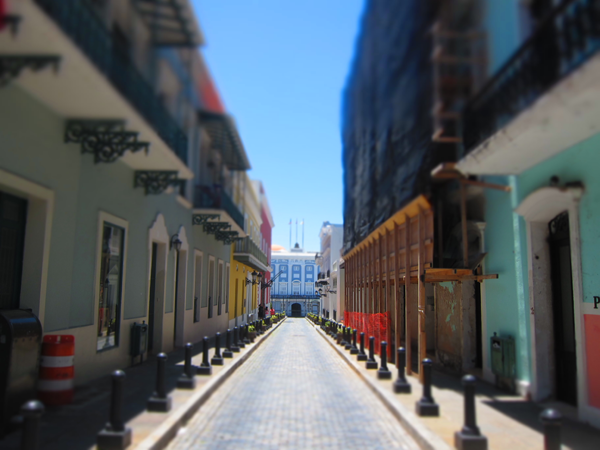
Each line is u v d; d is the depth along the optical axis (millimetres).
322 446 5523
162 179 10680
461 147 8062
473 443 4980
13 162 6238
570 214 6699
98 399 7121
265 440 5723
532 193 7297
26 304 6922
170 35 6527
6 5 4078
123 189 10102
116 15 5984
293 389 9094
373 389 8906
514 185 8297
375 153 12758
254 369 11773
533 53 5270
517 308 8273
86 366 8477
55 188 7359
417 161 9539
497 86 6055
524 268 8039
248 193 25906
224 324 23453
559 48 4906
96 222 8828
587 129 5719
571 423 6355
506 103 5961
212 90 7555
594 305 6254
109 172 9383
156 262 13133
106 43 5797
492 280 9258
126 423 5820
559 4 4766
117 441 4789
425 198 9398
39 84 5930
